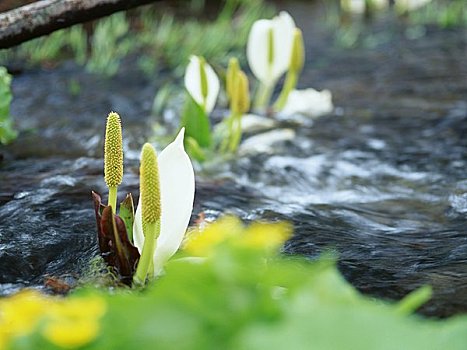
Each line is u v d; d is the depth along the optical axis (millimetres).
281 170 2367
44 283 1723
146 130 2789
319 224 2004
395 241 1915
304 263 1778
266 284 1210
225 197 2150
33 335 1189
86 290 1221
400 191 2258
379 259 1816
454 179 2322
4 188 2160
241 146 2549
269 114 2992
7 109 2387
